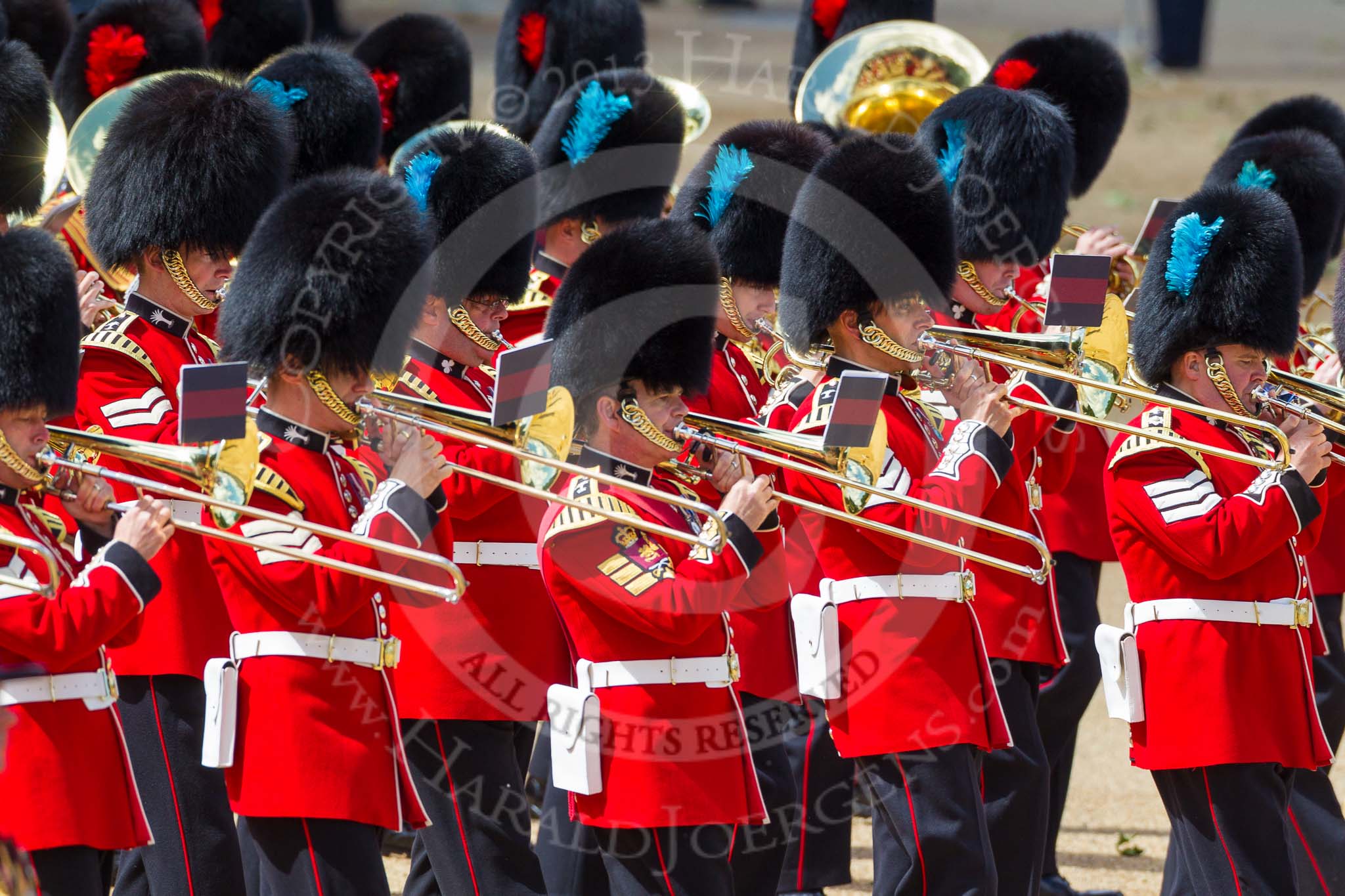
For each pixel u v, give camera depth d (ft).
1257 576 71.77
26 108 86.94
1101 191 252.01
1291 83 345.10
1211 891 71.05
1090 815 99.55
